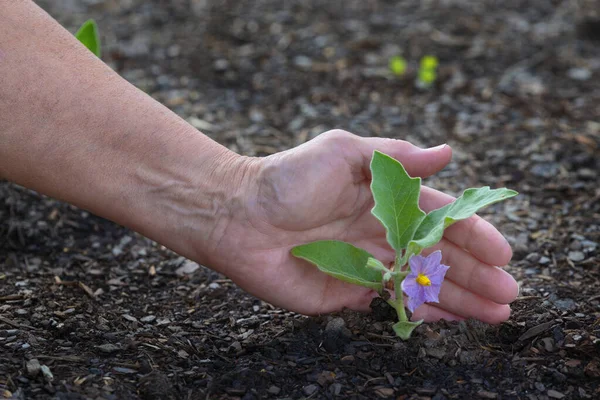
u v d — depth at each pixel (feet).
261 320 3.90
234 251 3.71
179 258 4.23
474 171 4.69
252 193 3.67
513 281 3.73
